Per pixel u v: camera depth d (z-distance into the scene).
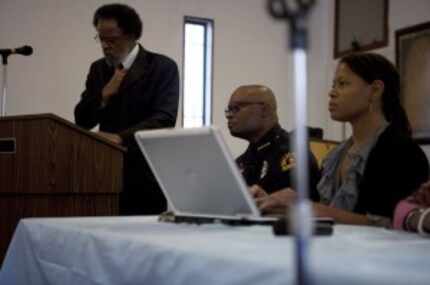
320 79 6.65
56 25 5.69
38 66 5.61
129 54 3.23
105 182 2.63
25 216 2.53
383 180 2.03
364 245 1.13
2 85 5.44
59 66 5.70
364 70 2.15
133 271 1.26
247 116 2.77
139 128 2.97
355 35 6.28
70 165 2.54
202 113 6.53
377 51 6.03
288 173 2.61
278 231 1.30
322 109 6.62
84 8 5.81
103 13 3.20
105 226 1.62
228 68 6.57
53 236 1.64
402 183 1.99
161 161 1.76
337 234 1.37
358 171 2.12
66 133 2.54
